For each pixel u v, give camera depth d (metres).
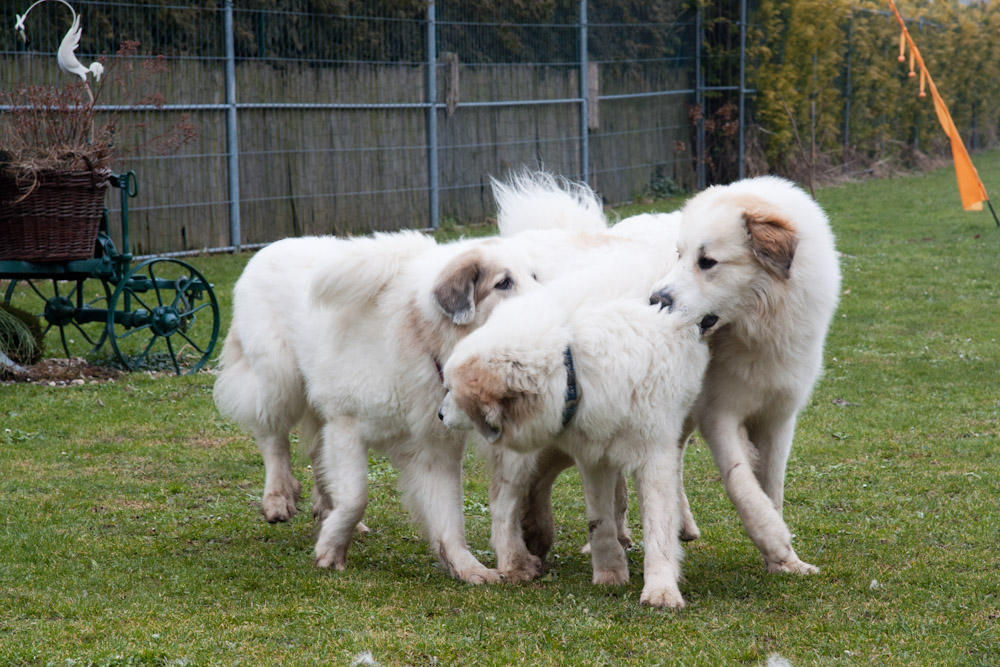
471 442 4.46
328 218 14.78
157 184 12.78
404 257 4.37
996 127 41.12
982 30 37.25
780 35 23.34
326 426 4.48
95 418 6.93
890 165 29.28
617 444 3.87
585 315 3.82
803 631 3.49
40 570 4.19
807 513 5.14
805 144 24.30
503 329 3.79
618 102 19.50
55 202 7.66
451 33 16.31
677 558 3.96
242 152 13.73
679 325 3.81
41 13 11.63
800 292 3.96
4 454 6.07
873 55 28.34
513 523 4.35
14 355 8.07
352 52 14.90
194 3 12.97
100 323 9.96
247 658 3.28
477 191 16.86
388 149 15.41
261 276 4.84
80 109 8.00
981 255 14.52
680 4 21.03
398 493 5.73
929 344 9.44
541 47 17.72
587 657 3.28
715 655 3.27
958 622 3.56
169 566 4.30
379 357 4.26
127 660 3.22
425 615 3.73
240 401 4.90
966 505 5.15
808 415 7.16
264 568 4.34
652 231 4.67
